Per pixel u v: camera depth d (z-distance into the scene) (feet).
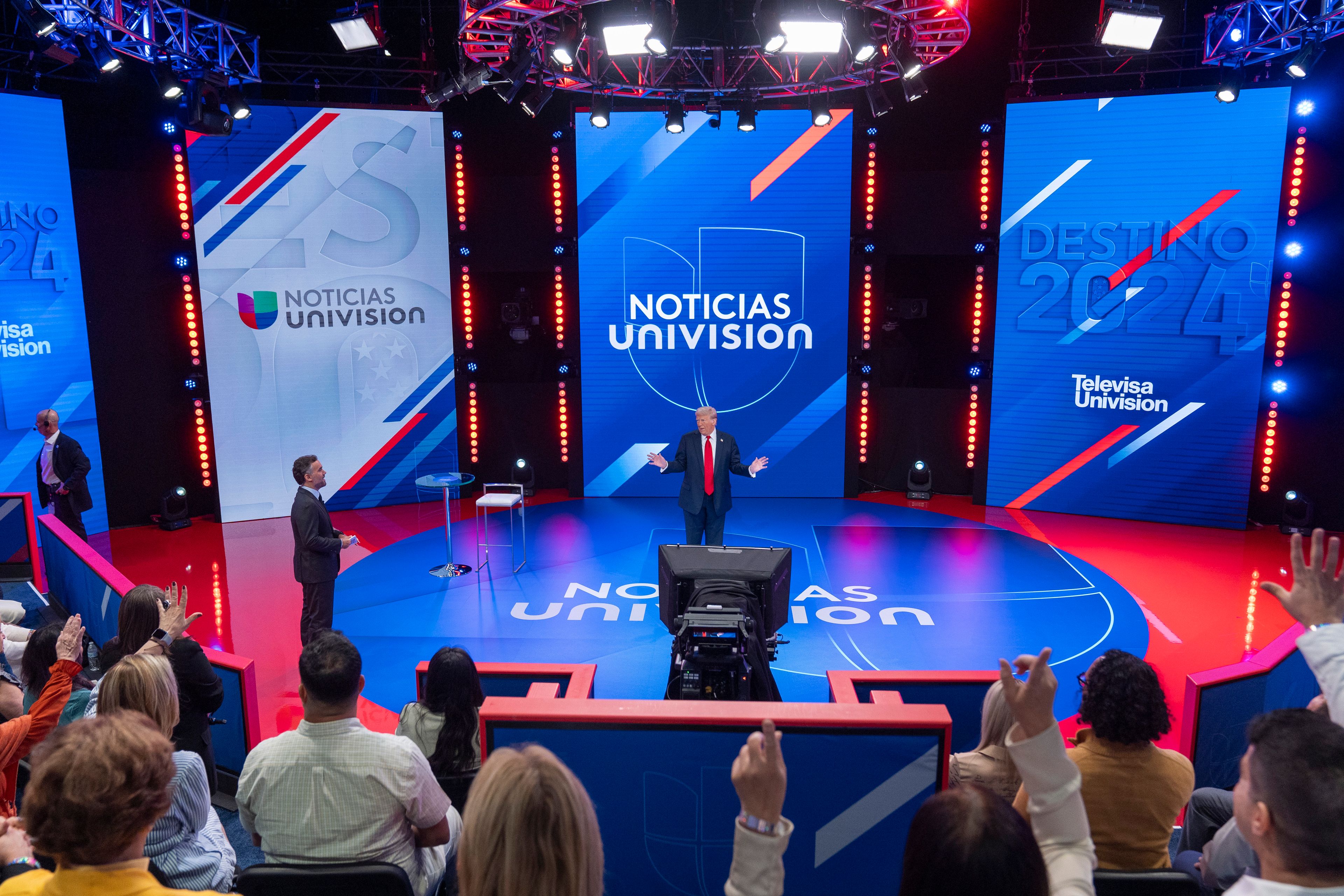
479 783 5.42
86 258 35.47
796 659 24.40
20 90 33.78
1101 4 26.99
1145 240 35.73
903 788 10.57
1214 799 12.38
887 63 29.30
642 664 24.18
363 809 9.75
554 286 42.09
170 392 37.73
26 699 15.14
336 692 9.73
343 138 37.50
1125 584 30.01
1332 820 4.87
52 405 34.09
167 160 36.42
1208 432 35.94
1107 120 35.53
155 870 10.49
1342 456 34.88
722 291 39.40
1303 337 34.76
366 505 40.06
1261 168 33.96
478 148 40.63
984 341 39.40
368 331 39.01
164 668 10.48
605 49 26.55
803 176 38.52
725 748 10.61
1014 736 5.86
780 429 40.37
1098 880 8.53
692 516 29.68
